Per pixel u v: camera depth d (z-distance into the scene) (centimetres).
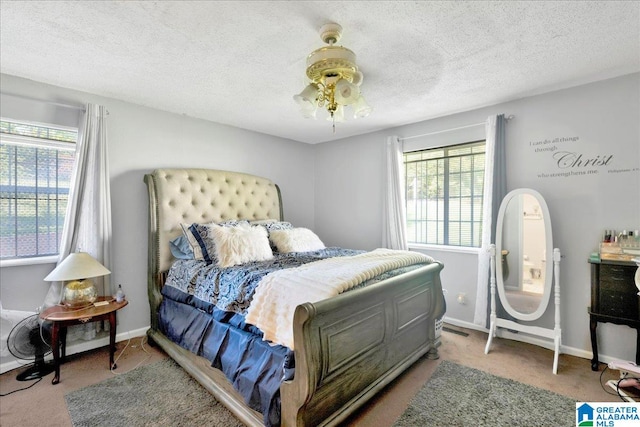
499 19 168
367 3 154
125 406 188
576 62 219
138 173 298
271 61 214
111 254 276
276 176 425
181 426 170
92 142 259
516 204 281
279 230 330
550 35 183
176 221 300
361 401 177
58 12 160
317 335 150
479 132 313
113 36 183
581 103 255
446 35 183
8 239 239
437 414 181
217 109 315
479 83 254
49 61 214
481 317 302
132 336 290
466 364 242
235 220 339
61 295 246
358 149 418
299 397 142
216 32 179
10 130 236
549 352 263
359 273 183
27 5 154
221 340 199
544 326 272
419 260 248
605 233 244
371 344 189
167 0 151
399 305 217
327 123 365
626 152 238
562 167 265
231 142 374
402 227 360
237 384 175
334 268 195
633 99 235
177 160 326
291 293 170
